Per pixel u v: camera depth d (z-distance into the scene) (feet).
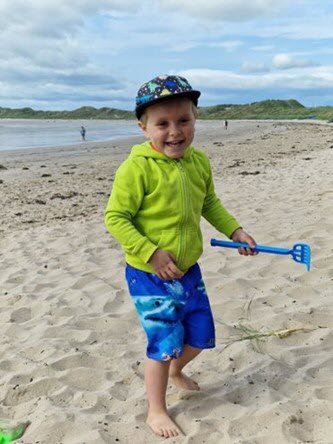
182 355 4.59
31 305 7.20
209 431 4.23
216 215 4.69
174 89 4.00
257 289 7.27
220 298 6.98
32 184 20.26
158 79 4.07
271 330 6.00
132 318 6.63
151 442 4.20
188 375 5.16
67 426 4.39
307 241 9.04
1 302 7.46
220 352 5.56
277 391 4.79
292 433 4.13
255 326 6.12
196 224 4.33
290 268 7.89
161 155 4.18
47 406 4.70
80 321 6.57
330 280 7.32
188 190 4.24
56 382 5.15
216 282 7.48
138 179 4.12
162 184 4.14
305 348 5.57
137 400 4.76
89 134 78.18
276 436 4.09
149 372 4.38
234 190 15.74
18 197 16.98
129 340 6.08
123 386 5.09
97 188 18.75
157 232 4.22
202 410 4.55
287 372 5.10
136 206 4.18
